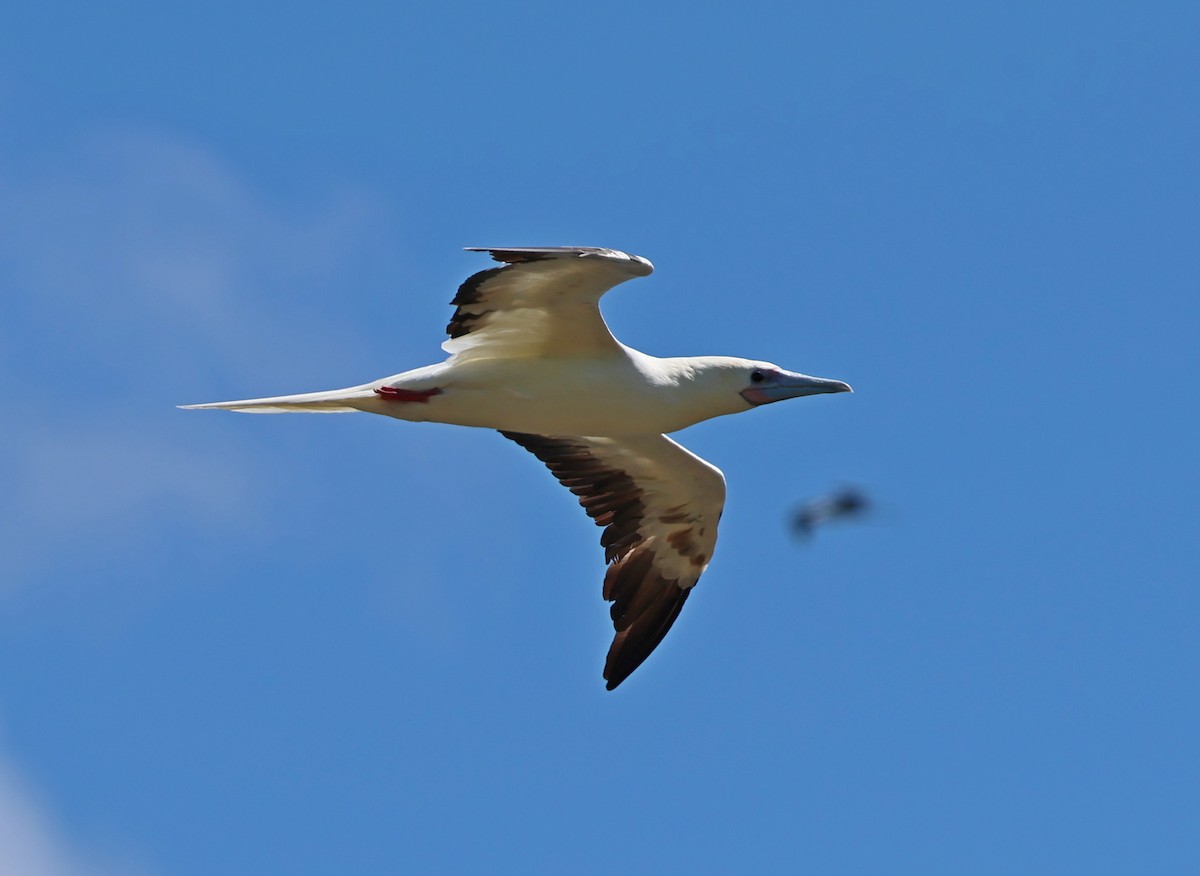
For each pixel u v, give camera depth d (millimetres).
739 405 17875
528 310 16562
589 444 19062
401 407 17312
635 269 15641
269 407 17297
